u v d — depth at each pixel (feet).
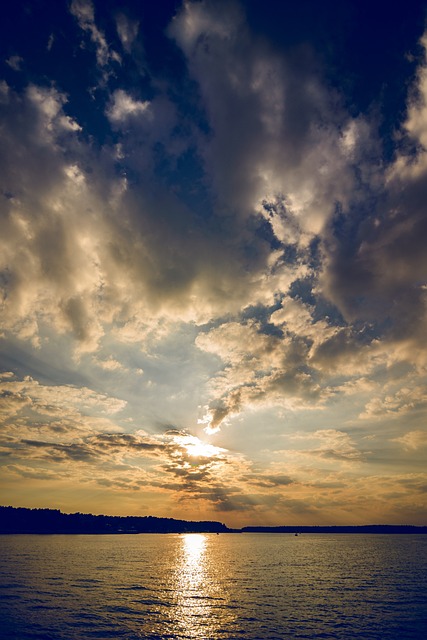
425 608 156.76
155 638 115.03
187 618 138.21
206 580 239.30
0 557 379.35
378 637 116.47
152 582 227.20
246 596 183.93
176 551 530.27
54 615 140.26
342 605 162.20
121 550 522.06
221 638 115.03
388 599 176.24
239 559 406.21
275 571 290.76
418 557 438.81
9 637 114.83
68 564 321.93
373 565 340.80
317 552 534.37
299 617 140.46
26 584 209.56
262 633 120.26
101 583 219.20
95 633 119.14
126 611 148.46
